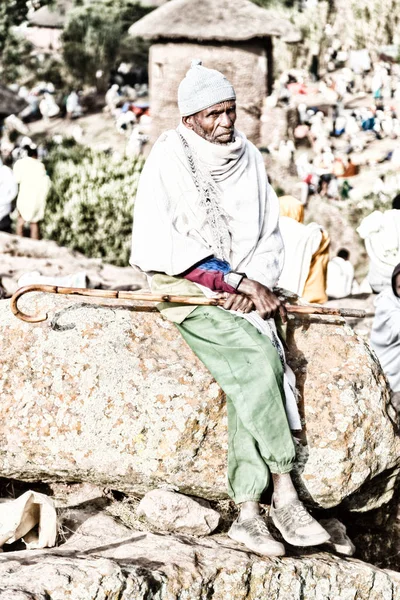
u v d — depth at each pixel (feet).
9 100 91.25
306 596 14.65
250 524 14.21
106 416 14.83
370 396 15.69
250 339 14.23
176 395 14.80
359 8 125.80
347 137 100.32
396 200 31.01
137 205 14.80
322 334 16.15
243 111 78.33
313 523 13.97
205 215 14.60
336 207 73.87
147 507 15.05
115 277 39.81
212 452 14.94
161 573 13.47
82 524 15.21
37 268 38.58
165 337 15.42
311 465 15.15
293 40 74.74
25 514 14.53
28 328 15.57
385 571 15.92
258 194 14.96
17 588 12.48
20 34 127.03
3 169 45.68
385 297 21.89
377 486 16.72
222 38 73.36
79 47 124.77
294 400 14.64
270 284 14.82
